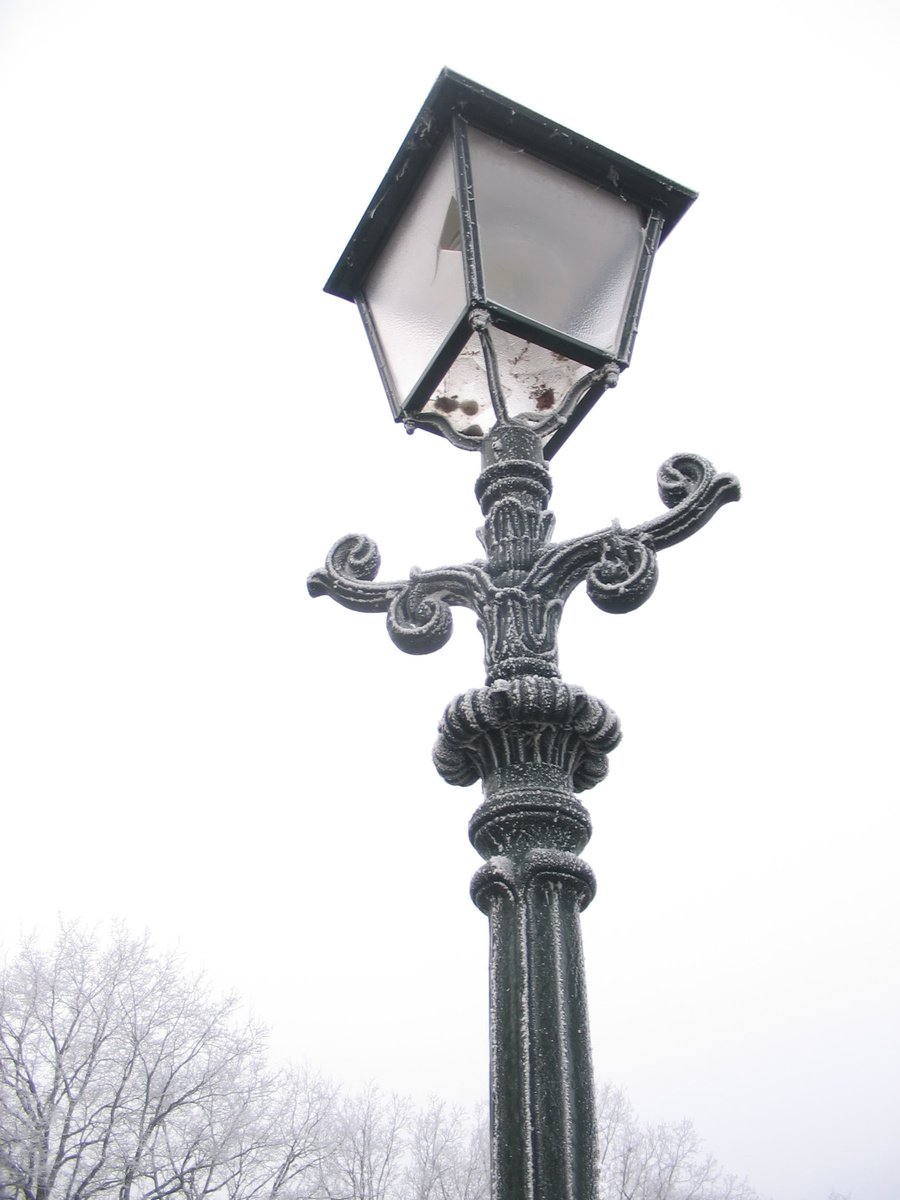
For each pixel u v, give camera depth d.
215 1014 17.44
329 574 2.45
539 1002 1.78
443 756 2.17
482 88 2.55
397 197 2.74
